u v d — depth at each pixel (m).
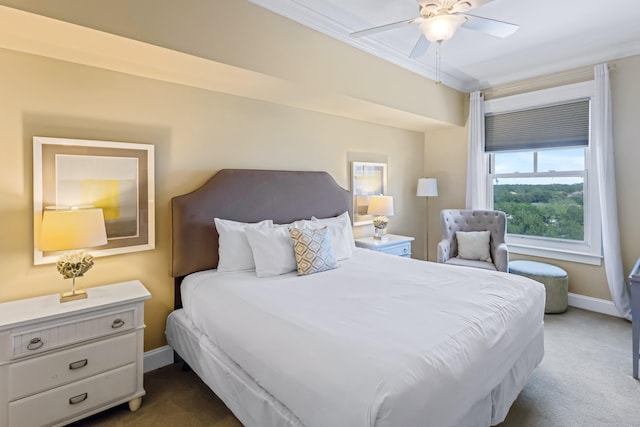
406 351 1.29
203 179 2.71
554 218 3.90
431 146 4.90
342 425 1.09
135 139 2.36
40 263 2.03
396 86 3.42
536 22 2.75
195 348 2.09
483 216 4.08
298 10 2.48
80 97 2.14
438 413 1.21
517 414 1.93
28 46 1.88
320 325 1.54
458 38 3.03
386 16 2.62
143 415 1.96
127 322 1.95
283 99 3.03
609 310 3.45
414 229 4.85
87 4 1.67
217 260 2.66
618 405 2.00
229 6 2.17
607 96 3.32
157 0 1.88
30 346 1.65
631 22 2.78
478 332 1.54
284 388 1.33
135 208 2.36
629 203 3.30
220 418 1.93
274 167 3.19
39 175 2.00
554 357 2.59
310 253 2.50
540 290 2.20
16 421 1.63
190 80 2.48
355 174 3.97
